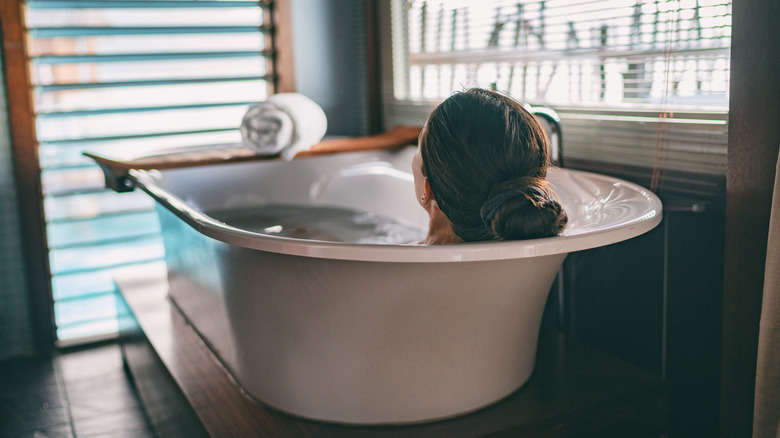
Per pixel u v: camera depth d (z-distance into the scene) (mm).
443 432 1304
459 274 1188
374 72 3068
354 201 2648
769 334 1271
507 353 1399
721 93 1552
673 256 1635
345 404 1350
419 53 2820
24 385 2354
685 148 1642
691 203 1596
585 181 1708
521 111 1205
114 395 2266
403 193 2473
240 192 2621
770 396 1287
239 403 1502
